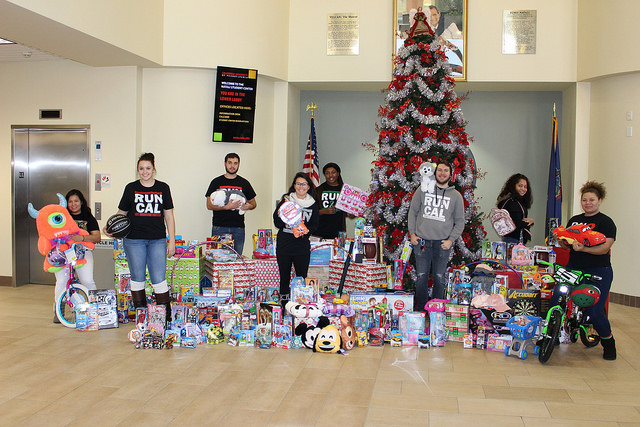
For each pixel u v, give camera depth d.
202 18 7.75
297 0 8.73
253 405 3.85
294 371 4.57
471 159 6.74
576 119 8.33
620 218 7.68
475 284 5.70
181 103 7.89
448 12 8.38
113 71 7.77
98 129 7.84
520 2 8.35
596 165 8.11
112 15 6.49
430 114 6.40
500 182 9.41
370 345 5.36
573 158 8.40
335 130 9.70
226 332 5.40
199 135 7.95
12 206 8.16
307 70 8.73
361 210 6.89
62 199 5.97
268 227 8.65
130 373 4.48
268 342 5.22
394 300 5.73
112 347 5.19
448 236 5.76
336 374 4.51
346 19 8.64
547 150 9.30
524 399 4.04
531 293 5.55
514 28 8.37
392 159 6.58
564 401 4.01
